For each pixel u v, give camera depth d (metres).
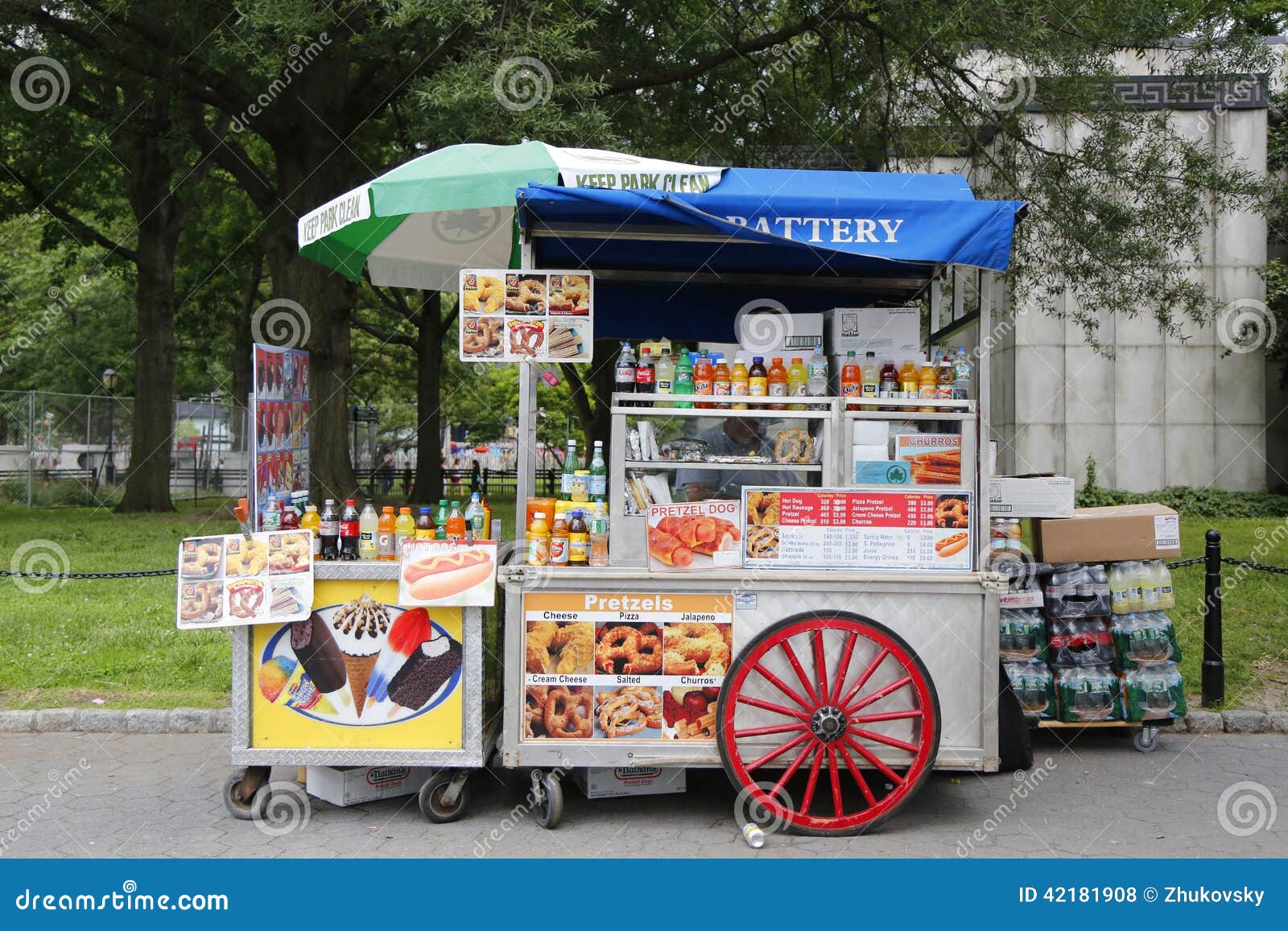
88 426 22.69
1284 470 20.91
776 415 4.85
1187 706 6.46
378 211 4.85
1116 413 18.95
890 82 11.75
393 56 11.84
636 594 4.53
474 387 31.20
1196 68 11.26
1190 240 11.61
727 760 4.41
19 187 17.52
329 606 4.55
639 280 6.57
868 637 4.52
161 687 6.70
